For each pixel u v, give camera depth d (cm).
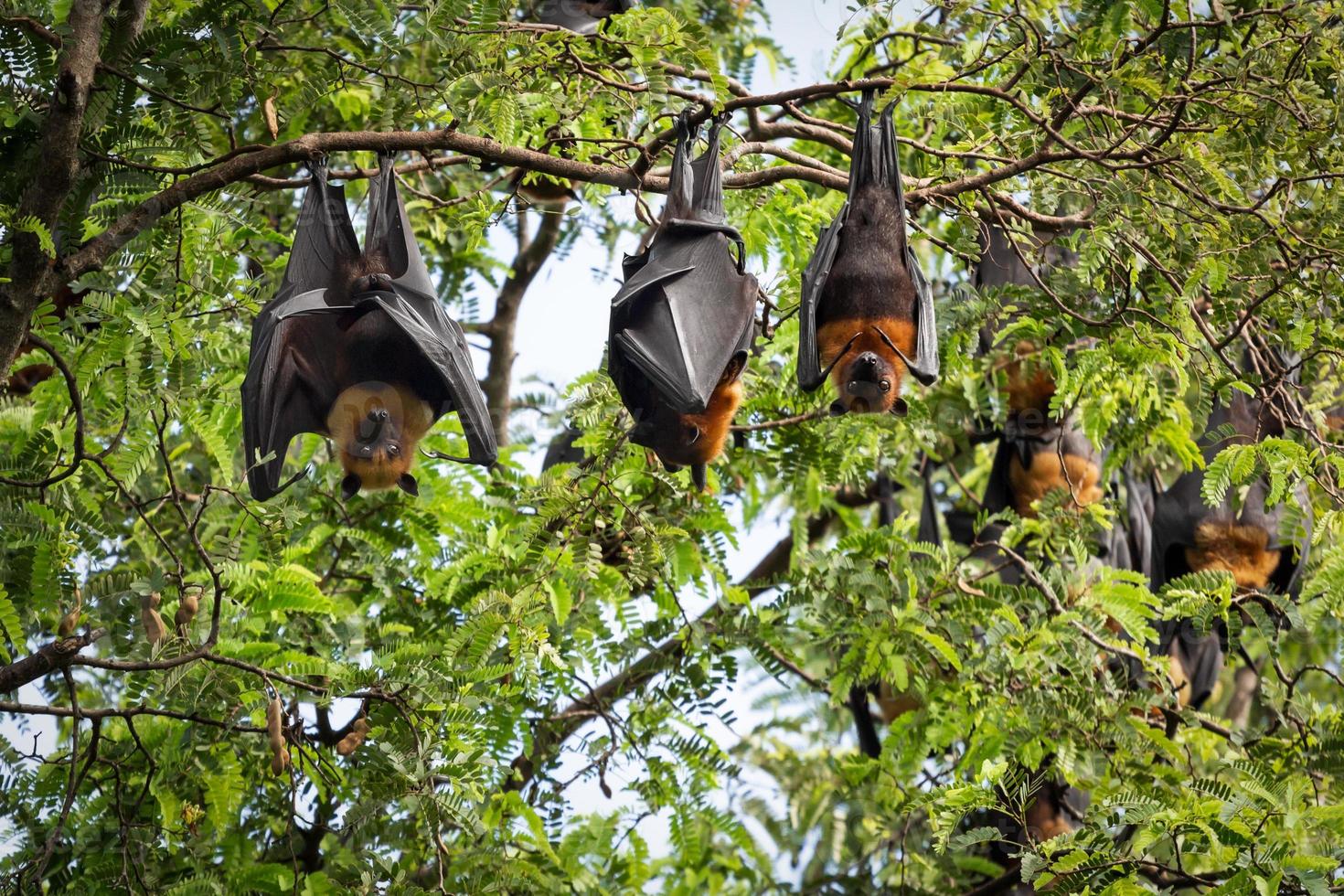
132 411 1062
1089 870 998
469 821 1023
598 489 1216
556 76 1077
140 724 1132
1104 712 1256
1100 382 1253
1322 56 1054
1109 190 1127
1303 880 927
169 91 959
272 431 999
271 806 1255
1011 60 1150
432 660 1054
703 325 1073
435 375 1063
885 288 1079
